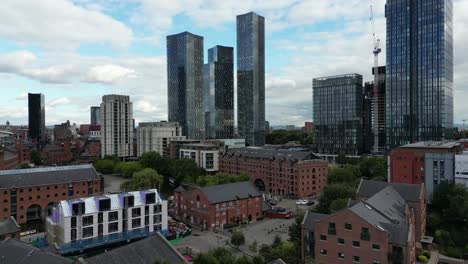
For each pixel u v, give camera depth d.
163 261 58.03
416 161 138.00
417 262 83.62
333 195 111.19
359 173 185.50
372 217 73.88
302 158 177.25
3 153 198.75
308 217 84.19
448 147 138.00
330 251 74.25
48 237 107.31
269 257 79.69
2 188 129.25
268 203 149.38
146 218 109.44
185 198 135.88
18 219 132.75
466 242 95.00
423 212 100.06
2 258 60.12
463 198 105.44
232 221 128.25
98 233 101.06
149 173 175.75
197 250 99.38
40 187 137.88
